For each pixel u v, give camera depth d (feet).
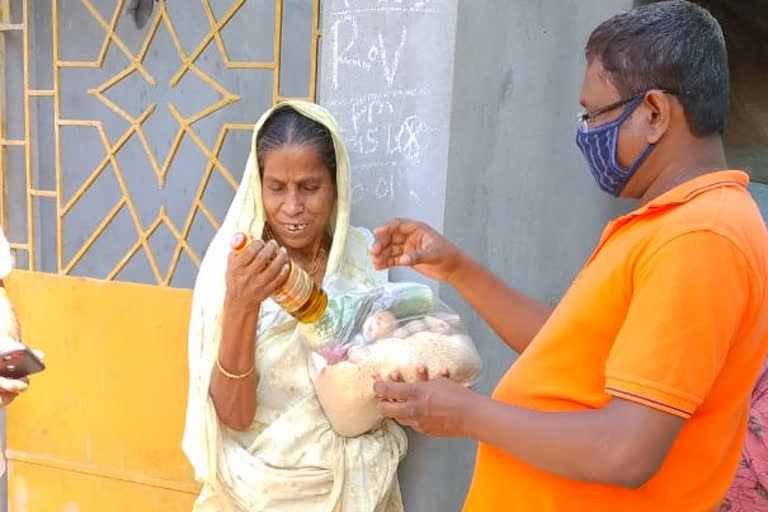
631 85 4.35
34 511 8.89
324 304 5.56
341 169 6.26
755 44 12.76
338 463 6.13
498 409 4.44
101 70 10.36
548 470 4.26
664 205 4.26
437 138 6.97
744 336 4.20
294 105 6.16
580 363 4.47
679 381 3.89
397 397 4.66
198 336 6.27
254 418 6.28
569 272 9.87
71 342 8.52
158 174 8.83
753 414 6.10
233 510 6.30
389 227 6.06
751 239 4.10
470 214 7.57
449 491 7.63
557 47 8.94
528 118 8.50
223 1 10.08
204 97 10.29
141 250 10.68
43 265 10.39
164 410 8.27
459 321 6.11
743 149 12.98
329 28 7.33
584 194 9.93
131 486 8.48
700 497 4.57
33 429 8.78
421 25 6.92
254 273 5.25
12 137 9.45
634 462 3.96
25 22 8.72
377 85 7.16
